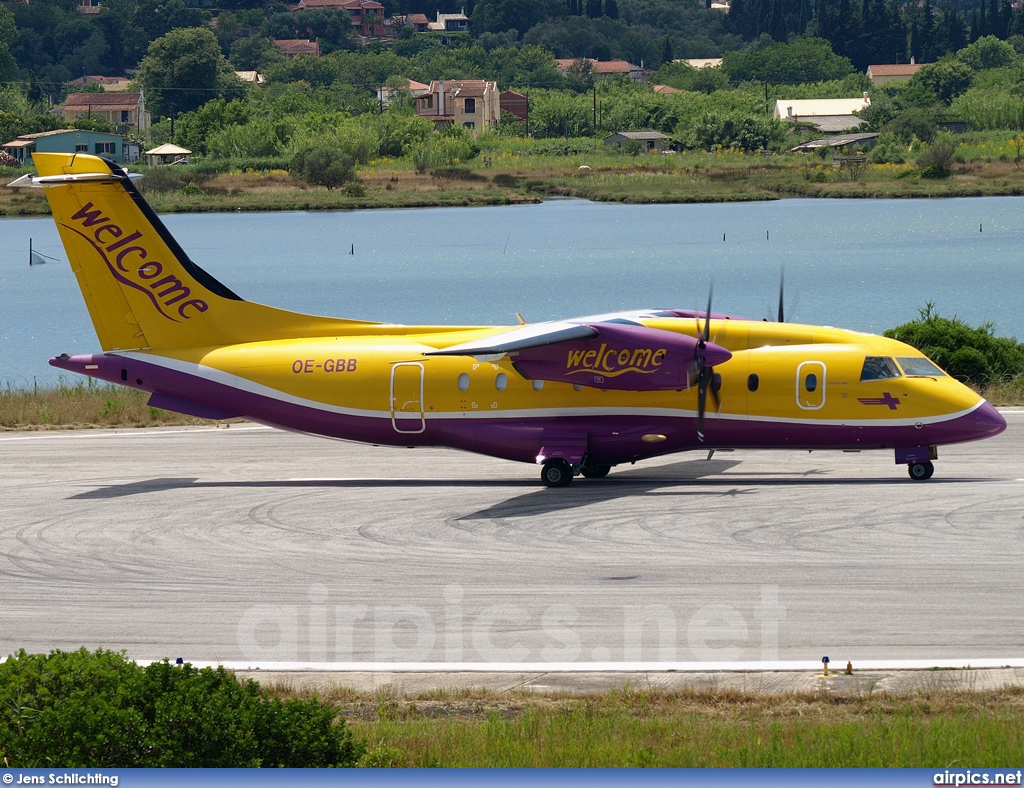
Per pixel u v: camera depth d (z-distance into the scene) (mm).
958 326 149500
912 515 84000
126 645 61250
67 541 82688
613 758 46406
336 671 57469
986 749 45781
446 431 101438
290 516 89375
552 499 93750
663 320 99188
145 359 105250
